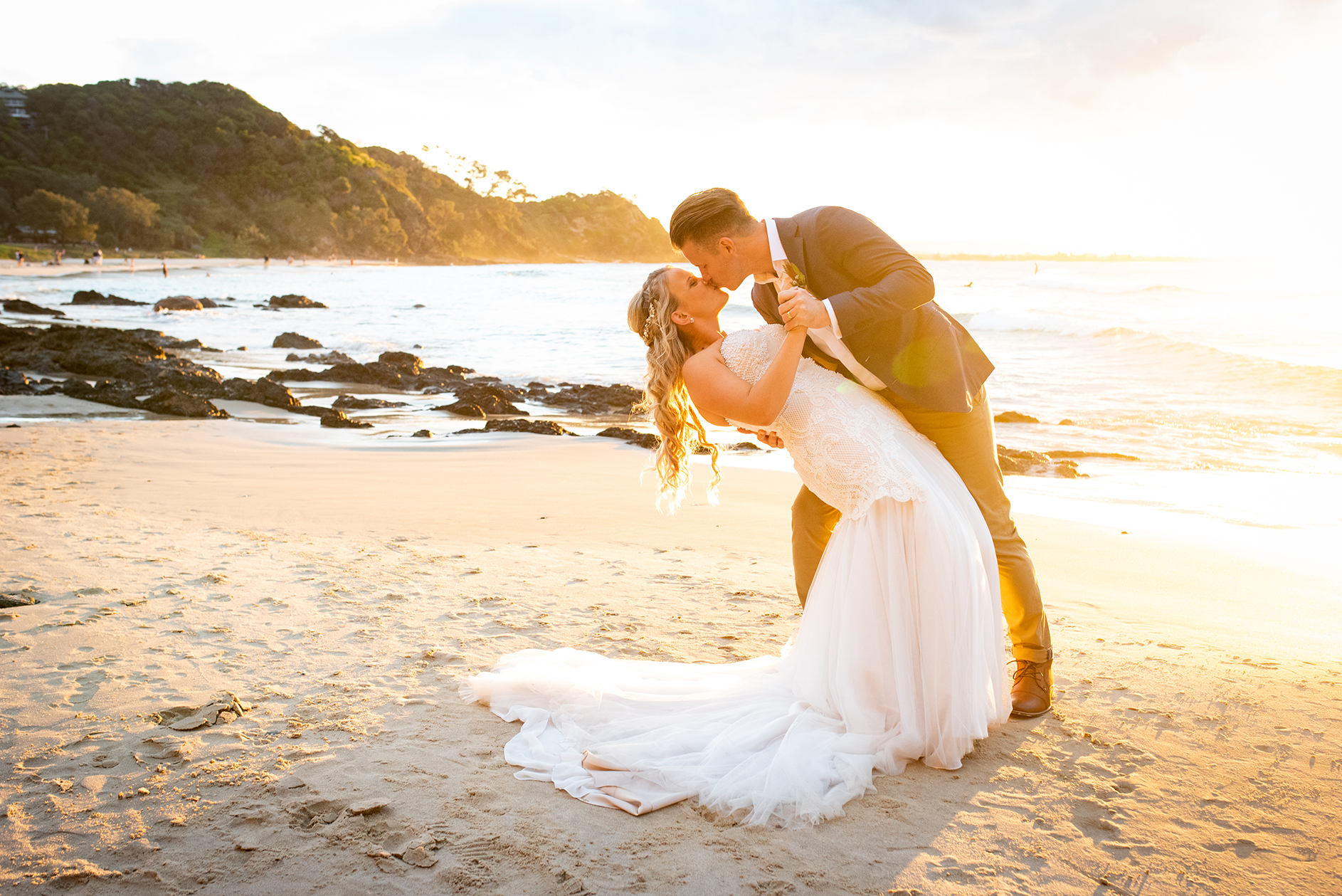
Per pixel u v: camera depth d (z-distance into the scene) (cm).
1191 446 1091
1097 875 205
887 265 261
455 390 1711
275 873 202
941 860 212
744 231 279
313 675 330
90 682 313
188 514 621
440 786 246
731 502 706
